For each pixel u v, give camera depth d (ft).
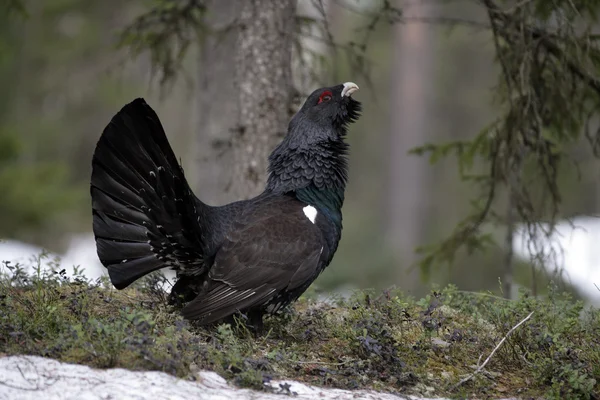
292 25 45.16
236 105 45.55
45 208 87.35
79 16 116.16
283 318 34.37
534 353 31.07
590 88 46.19
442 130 144.56
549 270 47.80
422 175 139.13
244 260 31.71
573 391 28.71
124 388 24.54
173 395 24.61
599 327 32.94
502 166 45.06
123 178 30.07
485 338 33.06
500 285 35.99
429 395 28.45
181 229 30.66
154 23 50.19
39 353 26.21
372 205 151.43
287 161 35.70
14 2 53.83
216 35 50.85
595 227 96.37
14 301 31.22
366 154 152.56
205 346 28.81
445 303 36.60
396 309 33.83
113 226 30.25
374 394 27.66
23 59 116.67
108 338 26.81
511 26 41.86
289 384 27.07
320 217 34.14
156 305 33.14
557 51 43.47
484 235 48.80
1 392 23.53
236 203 34.37
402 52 136.56
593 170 105.91
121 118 29.53
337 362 30.30
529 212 44.96
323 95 36.42
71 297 32.30
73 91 119.24
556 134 47.52
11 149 86.89
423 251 50.37
